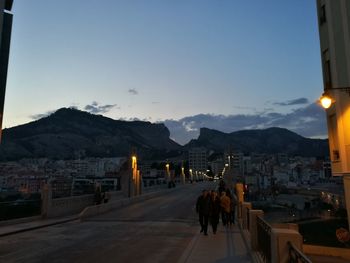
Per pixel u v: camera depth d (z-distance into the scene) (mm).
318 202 113250
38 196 26562
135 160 47656
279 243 6250
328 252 29219
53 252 13672
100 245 15250
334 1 20859
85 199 32531
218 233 18438
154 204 39625
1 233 18234
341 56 20109
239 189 24500
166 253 13367
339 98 20109
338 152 21188
